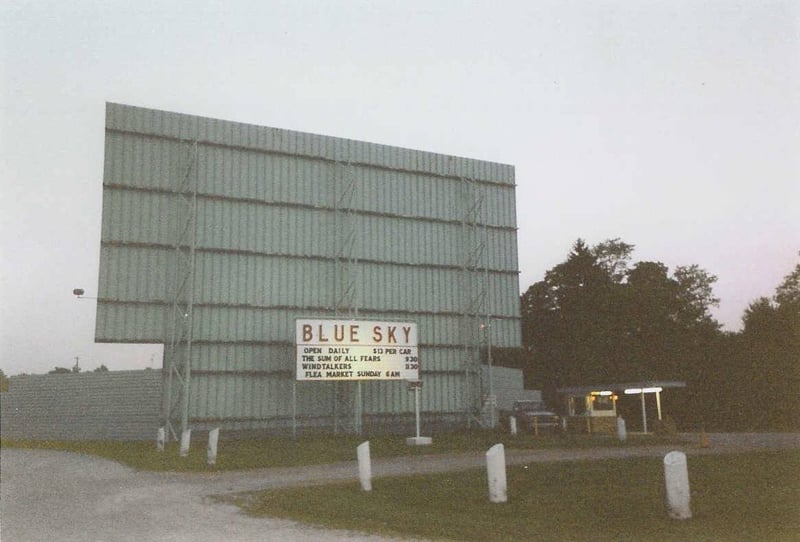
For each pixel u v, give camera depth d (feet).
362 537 29.63
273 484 51.11
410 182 141.18
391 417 132.57
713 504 38.42
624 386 128.26
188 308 115.55
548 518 35.83
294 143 130.11
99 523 33.40
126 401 131.34
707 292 248.93
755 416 161.48
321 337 112.37
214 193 121.49
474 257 144.87
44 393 137.59
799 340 162.61
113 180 114.11
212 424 116.06
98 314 110.32
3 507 39.55
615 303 205.67
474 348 142.41
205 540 28.91
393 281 136.15
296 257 126.93
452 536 30.30
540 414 127.95
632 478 51.08
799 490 43.75
